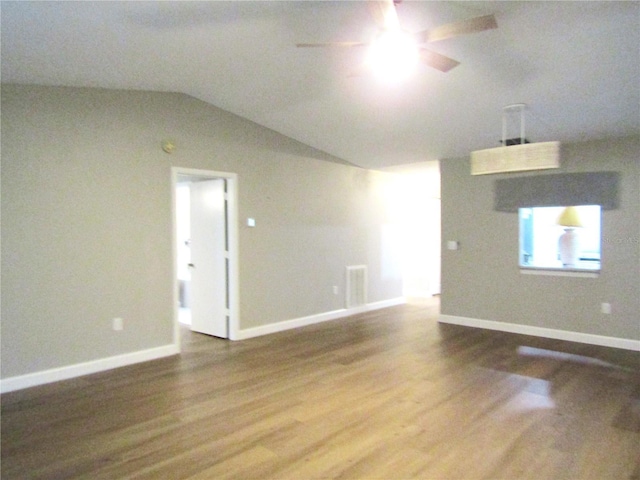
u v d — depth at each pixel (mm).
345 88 4082
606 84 3477
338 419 2955
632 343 4602
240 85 4168
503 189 5488
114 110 4078
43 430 2811
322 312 6148
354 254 6641
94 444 2627
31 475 2301
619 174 4645
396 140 5367
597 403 3207
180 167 4555
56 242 3736
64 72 3457
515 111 4160
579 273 4930
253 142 5230
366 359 4316
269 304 5457
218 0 2557
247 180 5176
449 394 3389
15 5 2342
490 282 5637
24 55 3025
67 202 3797
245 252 5172
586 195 4852
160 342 4414
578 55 3092
